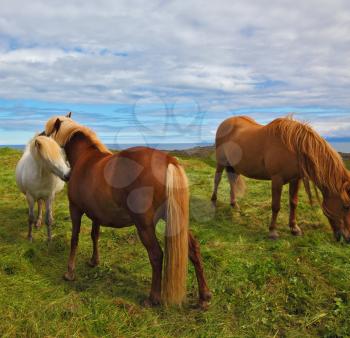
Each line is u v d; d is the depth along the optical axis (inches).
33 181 174.1
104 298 131.7
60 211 234.5
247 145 199.2
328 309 124.8
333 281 139.2
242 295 133.2
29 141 205.6
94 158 137.8
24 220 221.8
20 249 165.2
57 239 185.8
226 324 118.1
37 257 162.9
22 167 185.5
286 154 176.2
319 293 132.9
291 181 187.3
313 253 162.2
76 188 138.2
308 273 144.7
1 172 357.7
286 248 171.8
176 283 116.6
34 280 143.9
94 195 128.6
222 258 158.6
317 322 118.9
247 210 233.0
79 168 139.6
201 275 124.7
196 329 115.2
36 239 189.2
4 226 208.8
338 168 163.8
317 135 168.7
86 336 111.4
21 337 109.9
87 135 150.1
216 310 125.3
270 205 240.7
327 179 165.2
